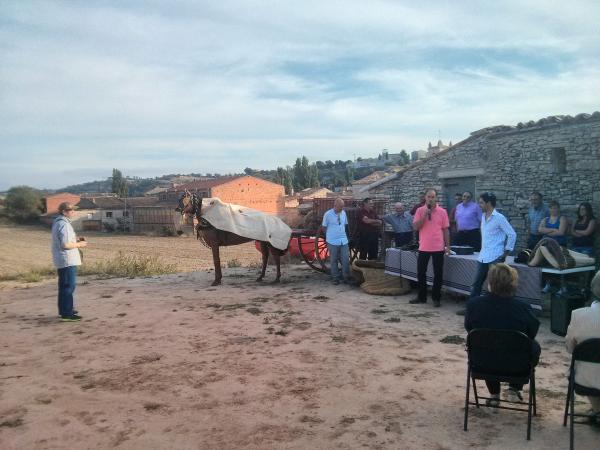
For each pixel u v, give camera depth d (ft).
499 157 39.58
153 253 105.29
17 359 20.65
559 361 18.95
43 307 31.68
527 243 36.81
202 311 28.76
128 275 48.21
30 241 147.84
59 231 26.89
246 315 27.48
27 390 17.15
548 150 35.88
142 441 13.37
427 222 27.86
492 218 24.23
